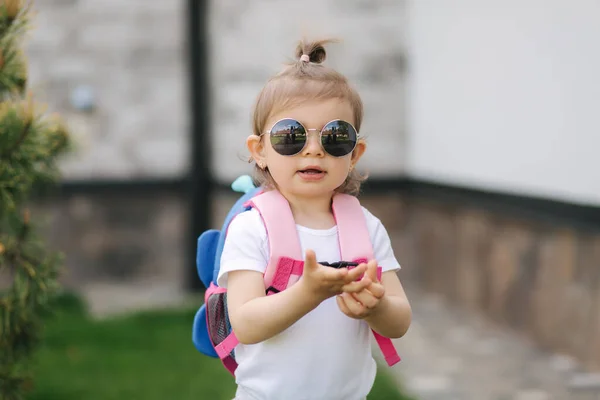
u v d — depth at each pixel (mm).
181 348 8844
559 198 8148
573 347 8148
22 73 5016
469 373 8141
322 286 3068
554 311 8508
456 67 10680
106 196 12742
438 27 11234
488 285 10180
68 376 7816
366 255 3529
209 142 12414
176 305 11258
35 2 12445
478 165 10109
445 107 11102
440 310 10984
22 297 4852
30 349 5168
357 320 3523
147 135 12695
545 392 7453
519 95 8969
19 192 4996
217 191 12406
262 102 3564
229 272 3488
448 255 11406
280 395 3445
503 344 9148
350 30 12312
